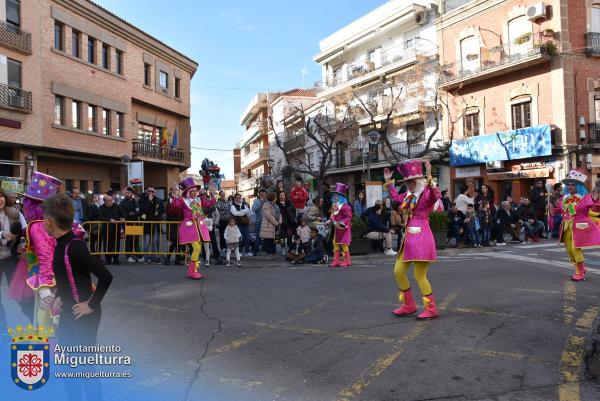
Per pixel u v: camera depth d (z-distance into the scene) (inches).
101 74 1064.8
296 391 163.0
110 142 1090.7
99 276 135.9
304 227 493.4
